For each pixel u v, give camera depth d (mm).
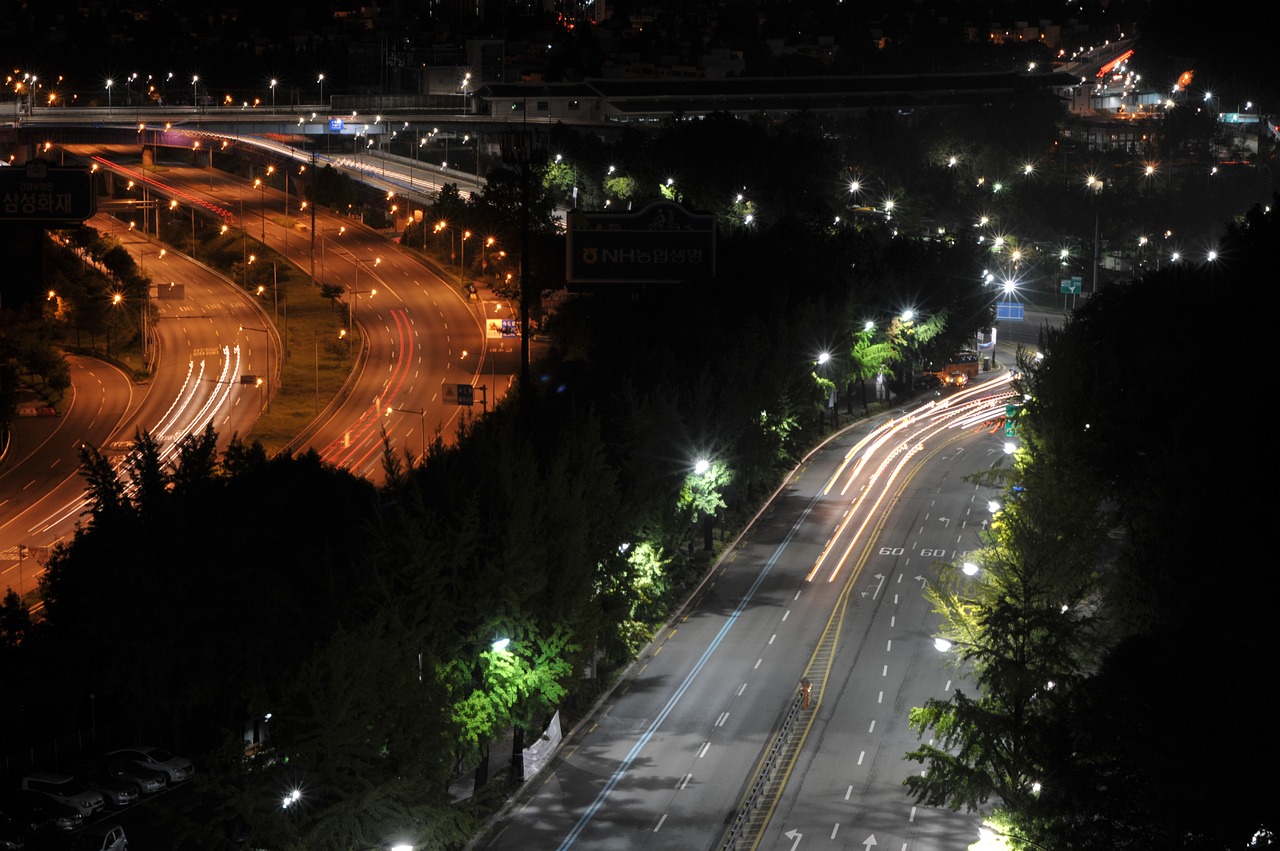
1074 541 93000
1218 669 65062
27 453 186875
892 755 101188
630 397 128125
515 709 94312
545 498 100375
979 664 89875
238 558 101625
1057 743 72625
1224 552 79875
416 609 86688
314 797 78812
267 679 97812
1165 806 62219
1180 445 100688
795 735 104500
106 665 99000
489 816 92375
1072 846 66438
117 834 85000
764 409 156750
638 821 92125
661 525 122062
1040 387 137750
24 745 99312
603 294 193000
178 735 99625
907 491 167875
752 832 90250
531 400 130750
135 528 102625
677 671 116750
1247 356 115188
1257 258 141250
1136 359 130625
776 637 123688
